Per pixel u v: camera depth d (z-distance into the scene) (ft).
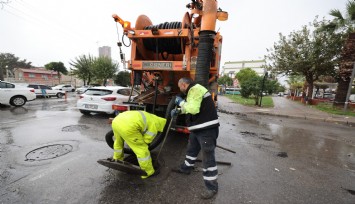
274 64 56.95
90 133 16.65
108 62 106.73
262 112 37.11
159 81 16.52
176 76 16.67
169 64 14.30
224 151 14.24
